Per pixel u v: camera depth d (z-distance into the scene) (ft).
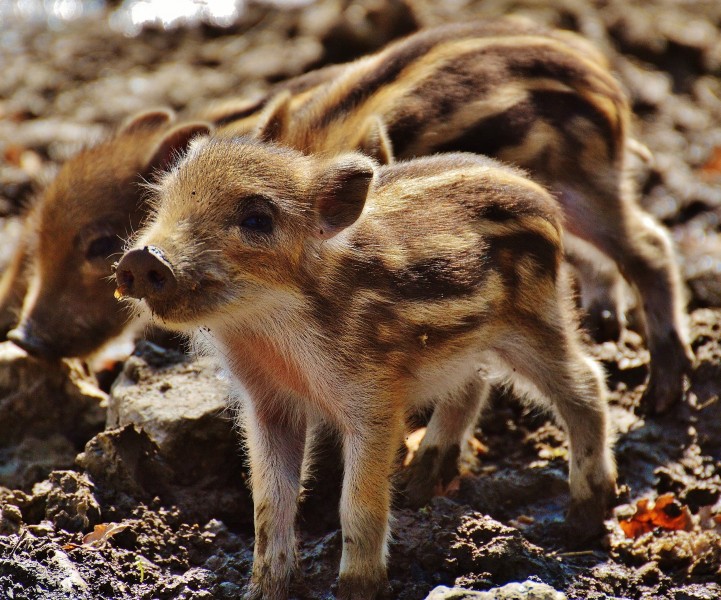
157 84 86.43
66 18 97.91
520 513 47.29
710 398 53.72
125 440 45.75
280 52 89.66
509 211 44.27
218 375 47.47
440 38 56.95
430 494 46.70
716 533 45.27
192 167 39.14
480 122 53.01
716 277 63.41
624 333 57.62
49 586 39.19
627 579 42.60
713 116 85.05
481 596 37.24
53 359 52.80
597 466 45.37
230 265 37.99
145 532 43.68
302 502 45.93
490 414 52.11
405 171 44.83
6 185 74.02
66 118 82.69
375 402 40.60
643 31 93.15
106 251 56.08
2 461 49.60
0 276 63.98
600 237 55.01
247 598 40.78
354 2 91.86
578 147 54.13
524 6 94.43
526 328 45.06
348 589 40.16
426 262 41.78
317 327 40.01
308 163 40.65
